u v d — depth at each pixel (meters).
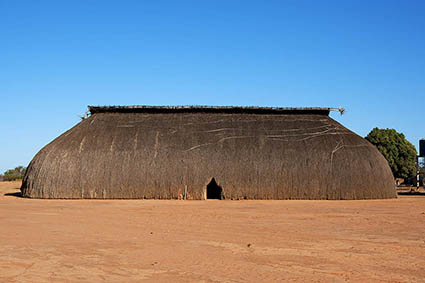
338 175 25.03
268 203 22.53
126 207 20.23
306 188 24.73
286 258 9.72
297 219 16.12
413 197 27.84
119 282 7.79
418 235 12.66
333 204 22.09
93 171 25.03
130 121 28.16
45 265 8.96
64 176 25.06
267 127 27.47
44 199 24.61
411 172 51.19
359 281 7.95
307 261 9.45
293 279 8.02
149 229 13.62
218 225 14.52
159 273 8.40
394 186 26.98
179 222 15.22
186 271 8.56
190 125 27.55
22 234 12.58
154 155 25.44
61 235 12.44
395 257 9.88
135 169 24.97
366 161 25.89
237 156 25.28
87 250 10.41
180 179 24.75
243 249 10.64
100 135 26.81
